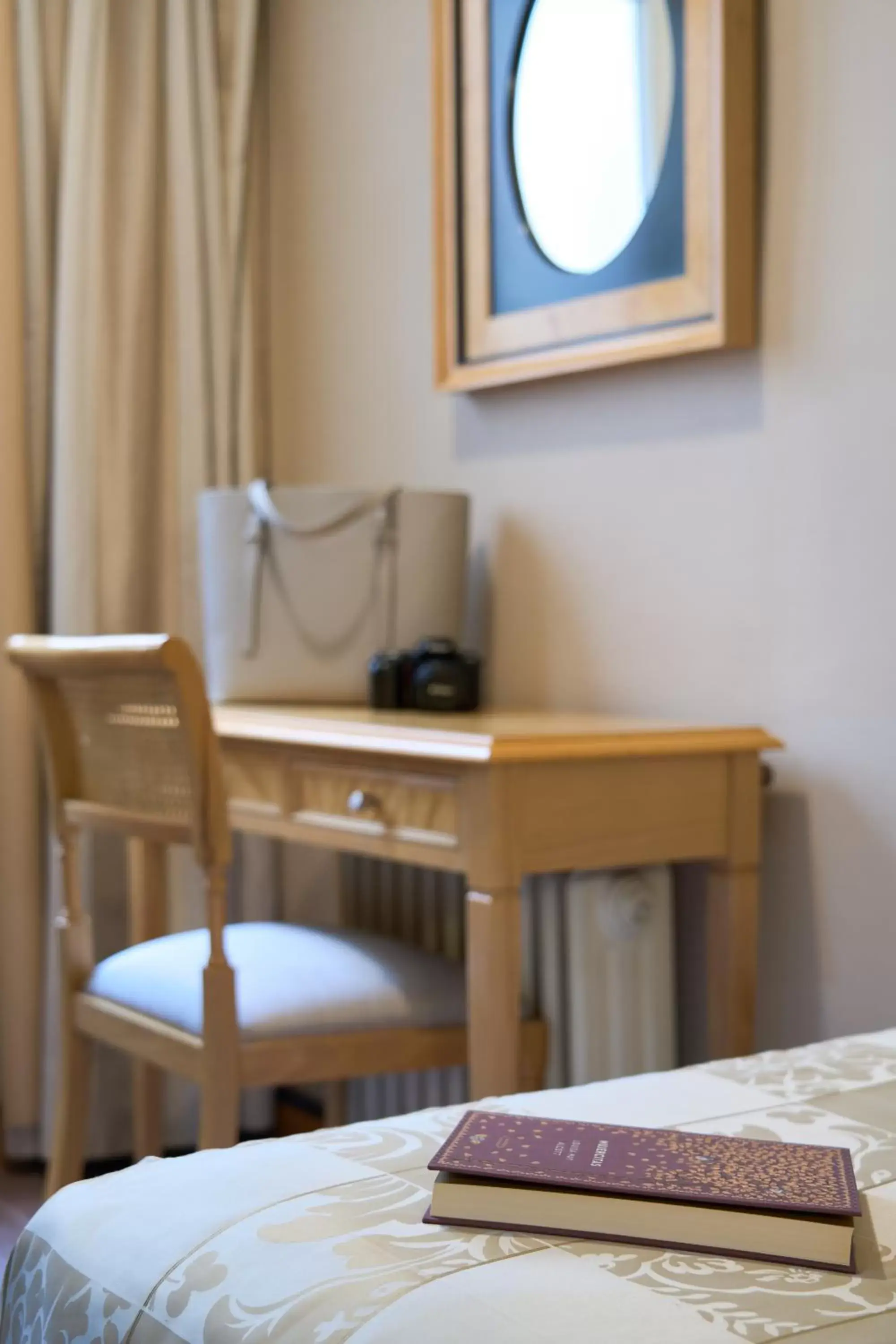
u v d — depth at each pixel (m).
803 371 1.82
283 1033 1.75
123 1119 2.58
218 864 1.72
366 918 2.39
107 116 2.51
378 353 2.55
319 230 2.67
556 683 2.21
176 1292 0.82
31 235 2.48
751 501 1.89
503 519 2.30
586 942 1.80
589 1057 1.80
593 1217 0.83
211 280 2.61
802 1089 1.10
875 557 1.74
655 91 1.96
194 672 1.67
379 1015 1.80
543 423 2.21
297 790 1.97
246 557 2.24
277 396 2.81
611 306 2.03
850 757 1.78
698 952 1.99
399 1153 0.98
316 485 2.72
